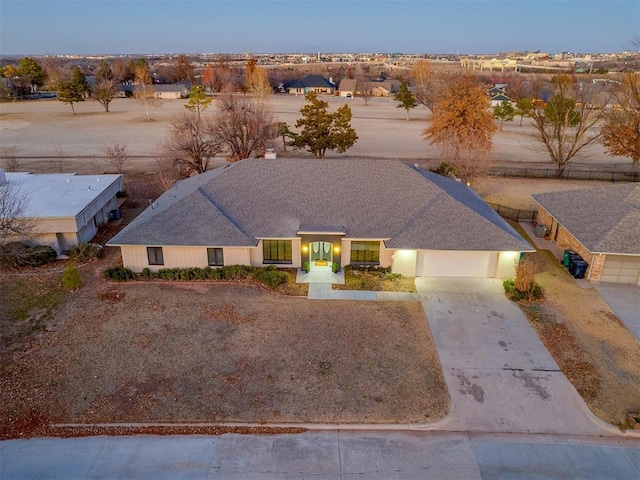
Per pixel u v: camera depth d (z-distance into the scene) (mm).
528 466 13906
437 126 52375
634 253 23859
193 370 17781
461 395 16766
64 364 18000
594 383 17406
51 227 27000
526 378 17703
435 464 13938
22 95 118062
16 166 46406
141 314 21484
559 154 47844
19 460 13883
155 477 13391
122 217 34438
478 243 24203
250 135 46250
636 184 29359
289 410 15906
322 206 26203
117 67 146875
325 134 50219
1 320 20922
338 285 24266
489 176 47219
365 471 13680
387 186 27266
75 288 23750
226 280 24609
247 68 141250
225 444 14531
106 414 15633
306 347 19266
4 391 16516
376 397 16578
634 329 20906
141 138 65312
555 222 30500
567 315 21969
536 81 116125
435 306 22562
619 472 13742
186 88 126312
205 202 25984
